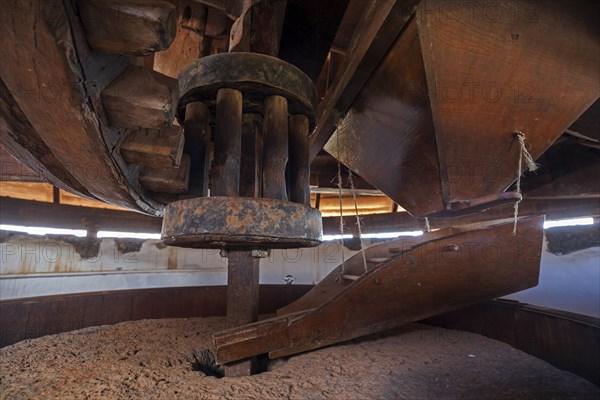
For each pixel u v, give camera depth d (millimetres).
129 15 593
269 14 1458
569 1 1079
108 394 1505
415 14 1066
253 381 1704
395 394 1589
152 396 1502
